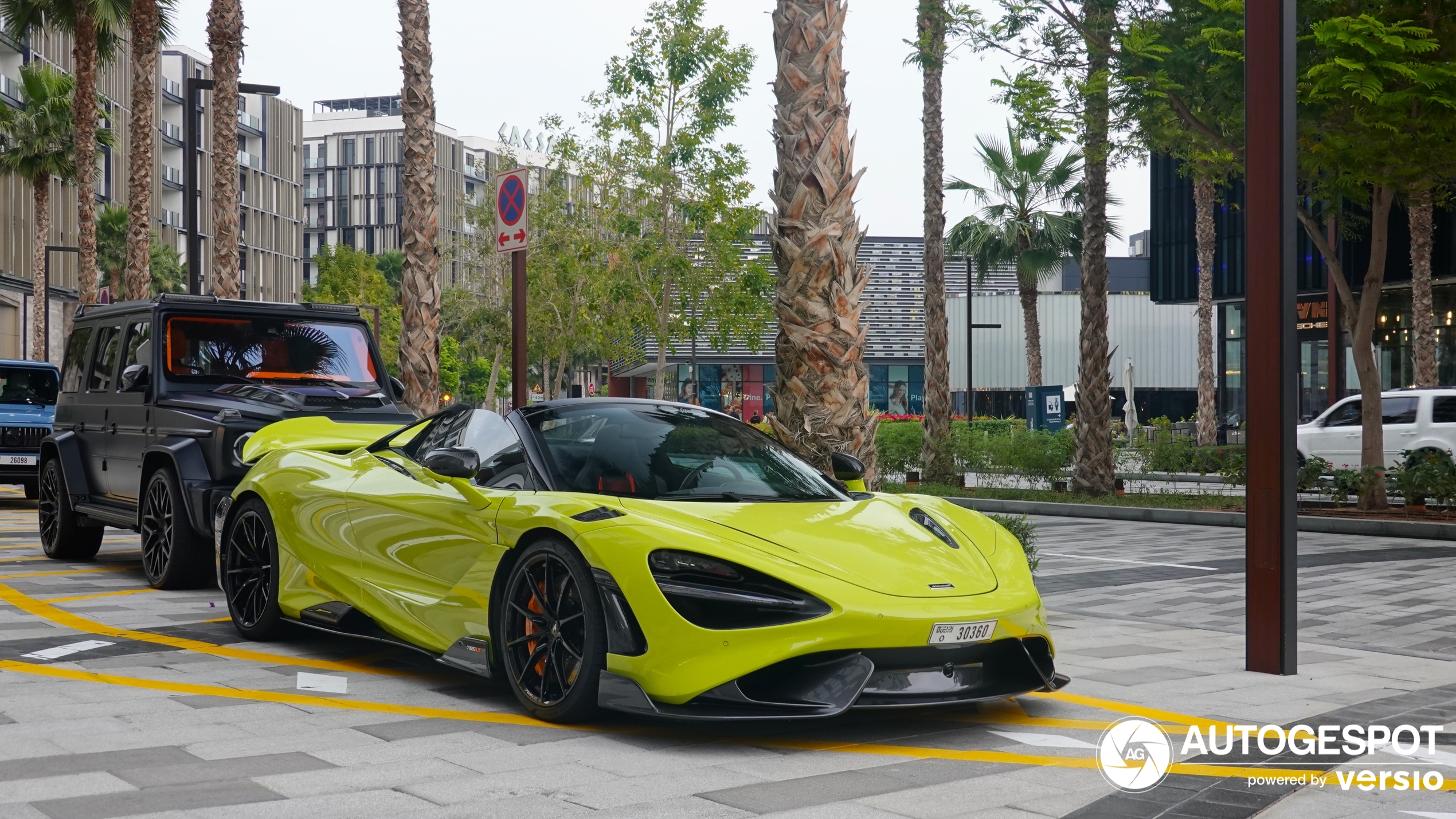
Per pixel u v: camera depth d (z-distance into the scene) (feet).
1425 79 36.63
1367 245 89.20
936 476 68.33
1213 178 52.54
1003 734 14.26
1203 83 43.60
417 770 12.06
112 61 96.27
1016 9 48.08
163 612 22.48
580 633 14.11
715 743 13.48
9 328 161.27
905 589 13.60
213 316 27.30
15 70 162.81
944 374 68.33
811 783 11.84
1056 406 103.35
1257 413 18.43
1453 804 11.61
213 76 61.00
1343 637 22.63
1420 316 73.87
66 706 14.78
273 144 299.79
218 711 14.64
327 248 246.06
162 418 25.52
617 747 13.17
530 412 17.11
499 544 15.10
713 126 70.03
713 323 77.41
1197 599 27.40
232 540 20.43
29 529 40.55
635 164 72.13
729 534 14.01
